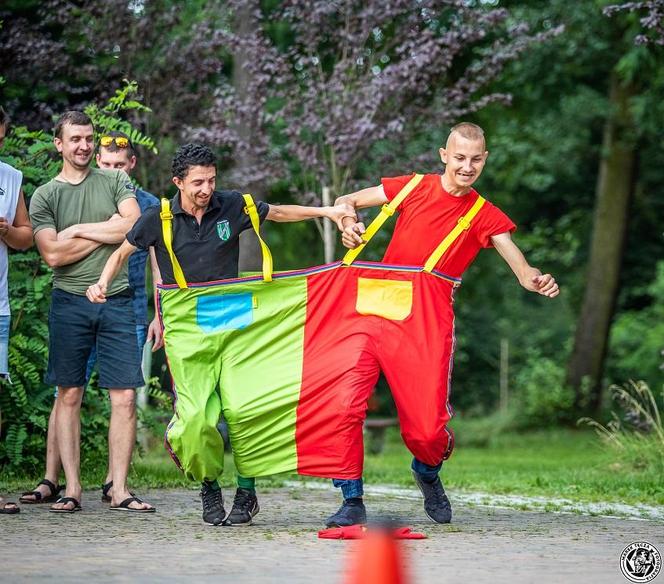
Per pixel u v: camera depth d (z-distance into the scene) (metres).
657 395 61.72
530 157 57.97
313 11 29.64
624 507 19.58
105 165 18.62
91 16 30.33
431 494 16.31
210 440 14.98
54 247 16.86
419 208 15.63
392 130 28.66
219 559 12.41
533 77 53.94
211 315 15.34
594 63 54.44
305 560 12.39
